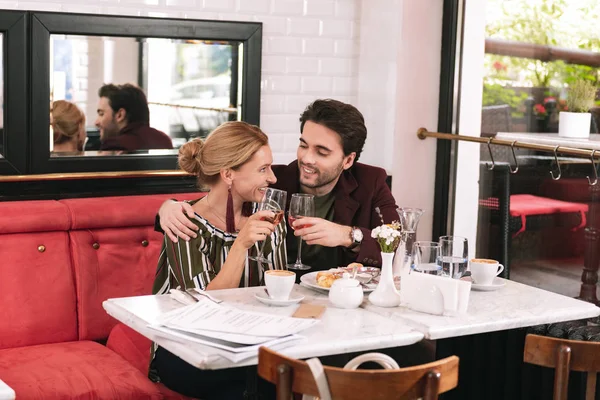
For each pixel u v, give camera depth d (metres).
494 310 2.32
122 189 3.68
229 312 2.15
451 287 2.24
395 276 2.55
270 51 3.98
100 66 3.60
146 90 3.71
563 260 3.34
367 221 2.96
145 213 3.17
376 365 2.75
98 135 3.63
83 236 3.08
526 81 3.51
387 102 4.01
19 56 3.43
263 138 2.63
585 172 3.21
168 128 3.78
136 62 3.67
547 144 3.42
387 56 3.99
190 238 2.58
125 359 2.86
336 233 2.65
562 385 1.94
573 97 3.28
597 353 1.94
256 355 1.91
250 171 2.60
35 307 2.96
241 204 2.68
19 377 2.60
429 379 1.69
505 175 3.66
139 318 2.13
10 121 3.45
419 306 2.28
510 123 3.62
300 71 4.06
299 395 2.16
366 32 4.12
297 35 4.03
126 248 3.14
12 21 3.40
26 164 3.50
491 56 3.73
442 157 4.03
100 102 3.62
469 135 3.88
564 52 3.32
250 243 2.50
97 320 3.06
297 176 2.97
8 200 3.32
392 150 3.99
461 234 3.95
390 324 2.18
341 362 2.62
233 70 3.88
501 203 3.69
